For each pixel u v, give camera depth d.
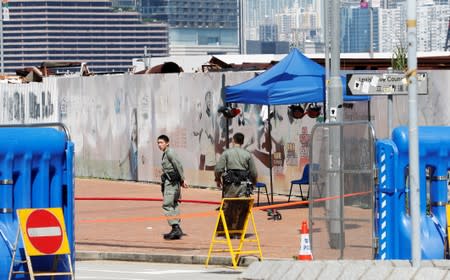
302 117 53.12
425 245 29.11
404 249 28.98
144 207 50.09
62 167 26.84
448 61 63.50
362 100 48.47
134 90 65.50
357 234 30.92
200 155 59.97
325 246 32.44
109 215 46.78
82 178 70.12
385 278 26.42
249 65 67.12
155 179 63.66
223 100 58.06
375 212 29.44
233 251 33.19
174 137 62.06
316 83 45.66
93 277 30.89
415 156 25.59
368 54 75.38
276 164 55.06
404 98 50.75
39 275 25.86
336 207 32.03
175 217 38.47
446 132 29.58
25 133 26.31
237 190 37.91
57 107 72.88
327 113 37.44
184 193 56.75
